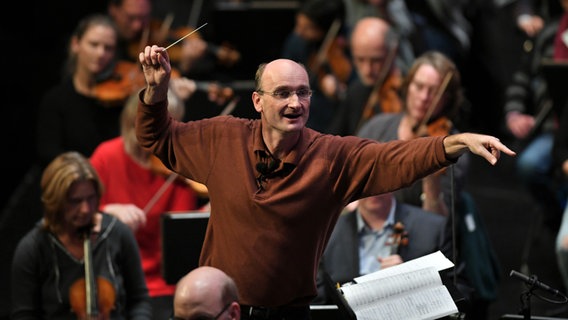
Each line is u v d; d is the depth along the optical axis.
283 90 7.41
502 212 17.00
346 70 16.53
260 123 7.81
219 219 7.77
